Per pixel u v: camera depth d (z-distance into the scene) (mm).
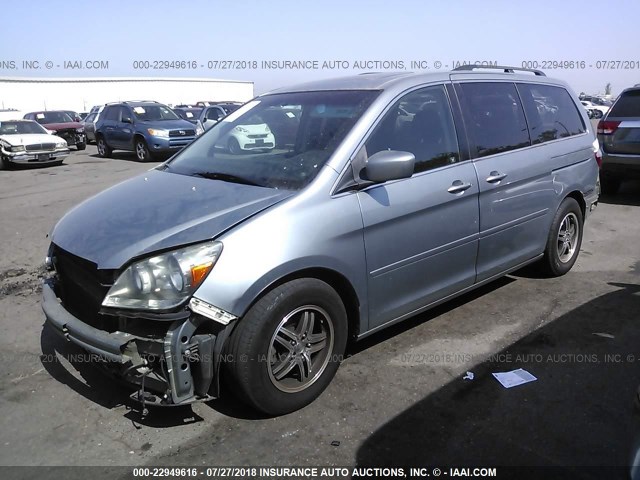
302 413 3053
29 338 4074
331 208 3039
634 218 7605
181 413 3082
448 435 2846
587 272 5309
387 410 3068
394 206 3307
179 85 50031
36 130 16766
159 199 3230
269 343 2836
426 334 3990
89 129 24016
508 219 4234
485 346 3793
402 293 3525
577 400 3139
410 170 3145
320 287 3006
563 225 5020
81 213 3373
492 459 2658
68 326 2861
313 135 3428
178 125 17031
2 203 9766
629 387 3264
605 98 50188
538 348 3760
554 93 5062
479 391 3242
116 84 46125
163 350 2617
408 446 2766
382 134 3389
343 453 2723
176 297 2594
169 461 2693
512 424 2926
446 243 3707
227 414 3064
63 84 43062
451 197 3656
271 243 2785
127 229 2914
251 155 3637
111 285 2693
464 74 4145
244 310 2711
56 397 3266
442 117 3809
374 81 3738
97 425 2994
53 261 3186
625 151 8383
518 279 5117
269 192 3084
